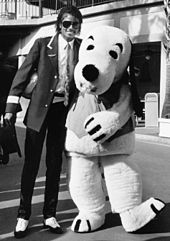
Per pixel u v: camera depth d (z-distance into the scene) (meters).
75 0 17.94
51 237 3.91
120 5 15.62
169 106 12.25
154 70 19.38
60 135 3.95
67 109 3.96
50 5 21.17
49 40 3.89
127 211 3.97
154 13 14.51
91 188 4.02
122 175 3.93
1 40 21.92
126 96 3.85
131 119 3.95
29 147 3.91
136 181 3.97
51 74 3.83
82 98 3.88
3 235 3.97
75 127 3.85
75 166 3.99
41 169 7.30
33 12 21.42
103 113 3.69
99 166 4.06
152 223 4.34
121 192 3.95
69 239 3.86
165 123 11.45
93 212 4.07
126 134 3.87
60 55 3.86
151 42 14.94
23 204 3.95
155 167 7.60
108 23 16.39
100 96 3.80
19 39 21.03
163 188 5.93
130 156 4.03
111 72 3.70
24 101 12.24
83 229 4.00
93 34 3.87
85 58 3.71
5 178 6.57
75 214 4.65
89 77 3.58
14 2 21.52
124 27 15.67
